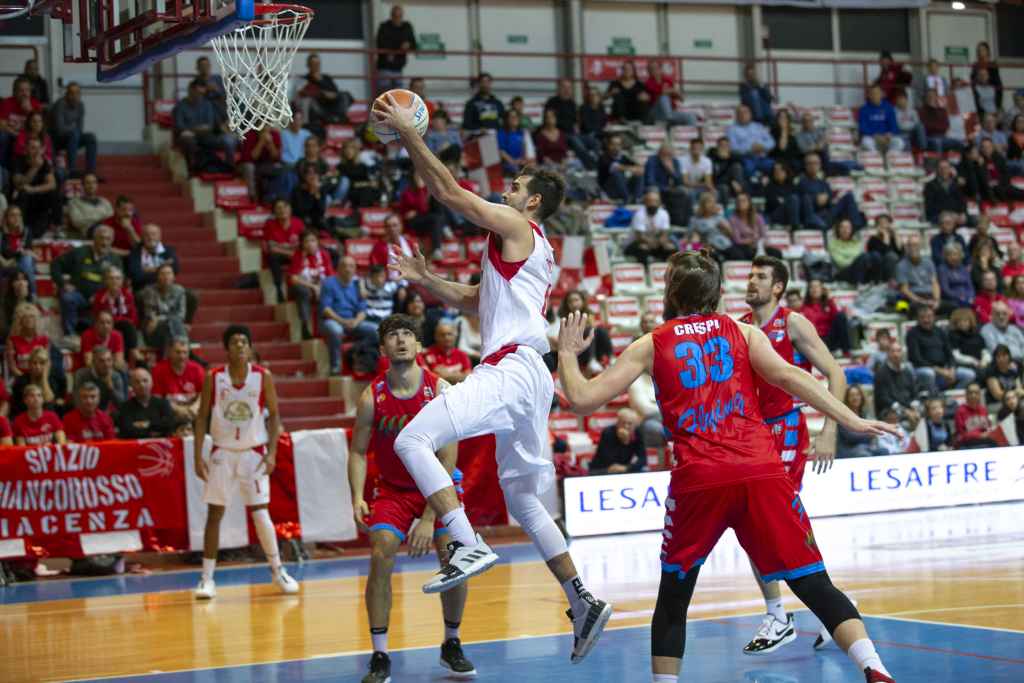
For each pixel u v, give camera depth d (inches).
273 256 657.0
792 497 185.9
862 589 330.6
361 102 847.1
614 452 546.9
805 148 865.5
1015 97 999.0
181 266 676.7
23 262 581.0
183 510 478.3
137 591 410.6
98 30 317.7
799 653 253.4
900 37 1038.4
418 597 366.6
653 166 792.9
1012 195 907.4
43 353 505.0
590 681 231.1
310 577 429.4
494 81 916.0
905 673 222.5
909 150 938.1
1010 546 414.6
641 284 727.1
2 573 453.4
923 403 621.3
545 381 209.3
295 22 313.9
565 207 734.5
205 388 384.2
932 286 749.9
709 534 185.6
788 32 1003.3
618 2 952.3
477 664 254.4
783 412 262.1
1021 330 741.3
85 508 465.7
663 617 187.0
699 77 975.6
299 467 492.4
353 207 719.1
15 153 652.7
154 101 778.8
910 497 571.2
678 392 187.6
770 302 268.7
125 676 251.9
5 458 457.1
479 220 205.5
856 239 780.0
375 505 251.1
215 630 313.4
